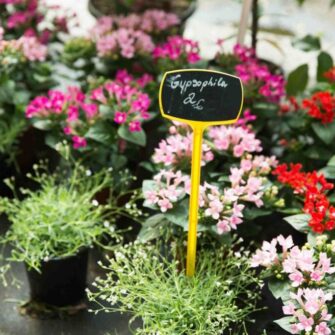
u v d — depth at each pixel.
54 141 1.26
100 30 1.51
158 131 1.39
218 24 2.03
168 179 1.10
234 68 1.43
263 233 1.27
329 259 0.98
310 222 1.03
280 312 1.14
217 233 1.08
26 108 1.28
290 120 1.33
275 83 1.36
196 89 1.01
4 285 1.16
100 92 1.25
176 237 1.14
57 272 1.11
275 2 2.13
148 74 1.48
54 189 1.20
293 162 1.32
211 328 1.00
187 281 1.06
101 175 1.26
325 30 2.02
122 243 1.25
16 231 1.14
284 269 0.98
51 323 1.13
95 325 1.13
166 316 1.01
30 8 1.61
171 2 1.78
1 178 1.37
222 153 1.18
